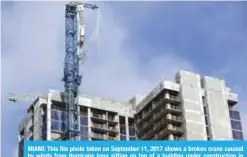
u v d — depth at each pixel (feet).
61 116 652.07
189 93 654.53
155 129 646.74
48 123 638.94
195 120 638.12
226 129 654.53
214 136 638.94
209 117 652.48
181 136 629.10
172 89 649.20
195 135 626.64
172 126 631.56
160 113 639.35
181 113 640.99
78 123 645.10
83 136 638.53
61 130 642.63
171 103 646.74
